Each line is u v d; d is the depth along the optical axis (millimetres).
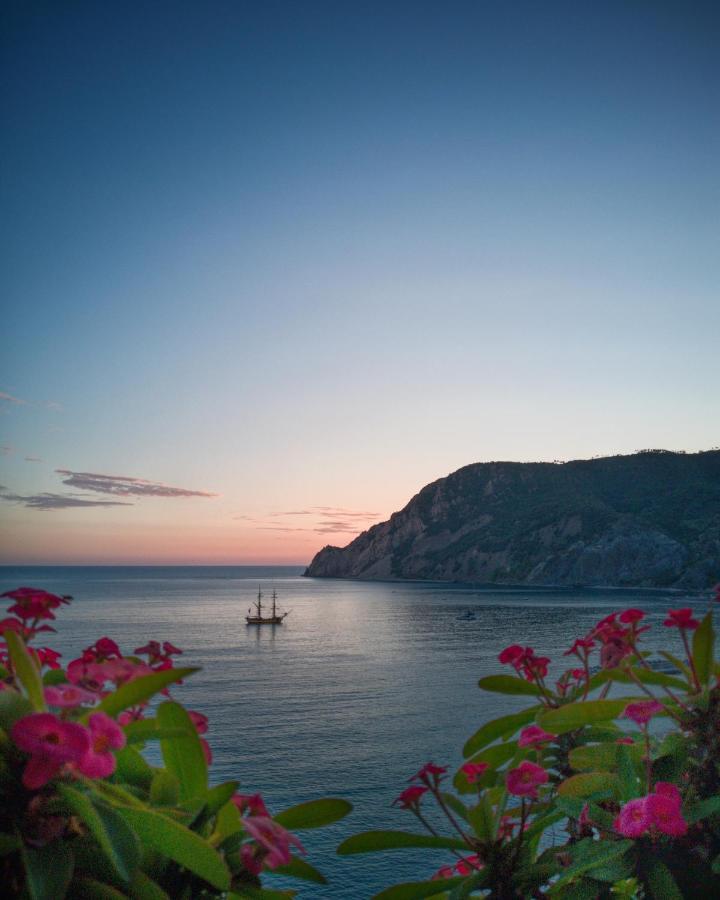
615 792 2025
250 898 1469
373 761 55469
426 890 1925
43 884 1199
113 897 1285
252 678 100188
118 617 193000
